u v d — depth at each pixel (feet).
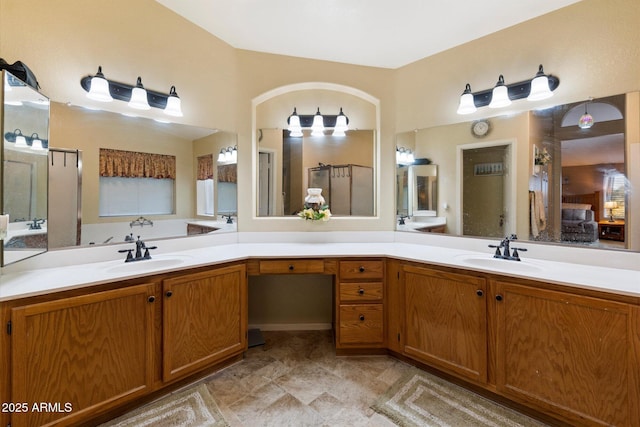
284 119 8.62
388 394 5.63
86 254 5.83
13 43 4.96
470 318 5.51
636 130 5.42
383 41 7.50
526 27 6.52
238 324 6.51
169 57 6.84
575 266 5.65
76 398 4.40
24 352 3.97
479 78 7.22
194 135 7.35
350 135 8.78
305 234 8.48
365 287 6.83
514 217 6.74
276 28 7.18
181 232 7.25
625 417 4.08
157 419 4.95
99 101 5.98
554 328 4.63
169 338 5.36
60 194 5.55
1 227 4.42
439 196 7.82
